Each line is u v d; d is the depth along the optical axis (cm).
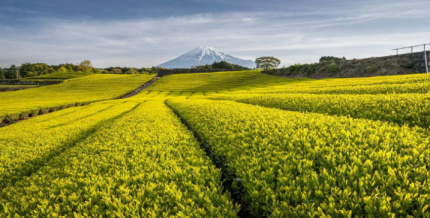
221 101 2675
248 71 10912
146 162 698
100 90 7594
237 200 575
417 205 368
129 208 452
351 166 502
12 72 15638
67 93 7181
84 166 732
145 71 18788
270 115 1292
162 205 466
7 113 2953
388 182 416
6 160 942
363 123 889
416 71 5188
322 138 726
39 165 926
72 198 512
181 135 1092
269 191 458
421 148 565
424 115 950
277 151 675
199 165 668
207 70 12762
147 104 3434
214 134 1030
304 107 1614
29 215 481
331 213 372
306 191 446
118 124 1571
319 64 7588
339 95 1830
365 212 383
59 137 1362
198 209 425
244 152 716
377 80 3038
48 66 18825
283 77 8425
